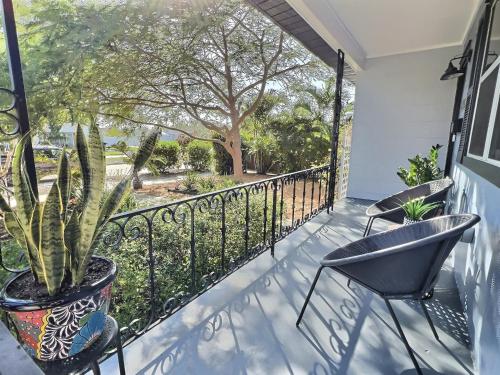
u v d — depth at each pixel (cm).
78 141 104
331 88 988
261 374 139
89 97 736
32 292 95
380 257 130
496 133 171
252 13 739
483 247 151
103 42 643
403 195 280
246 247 256
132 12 628
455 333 165
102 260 117
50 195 88
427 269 135
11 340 73
